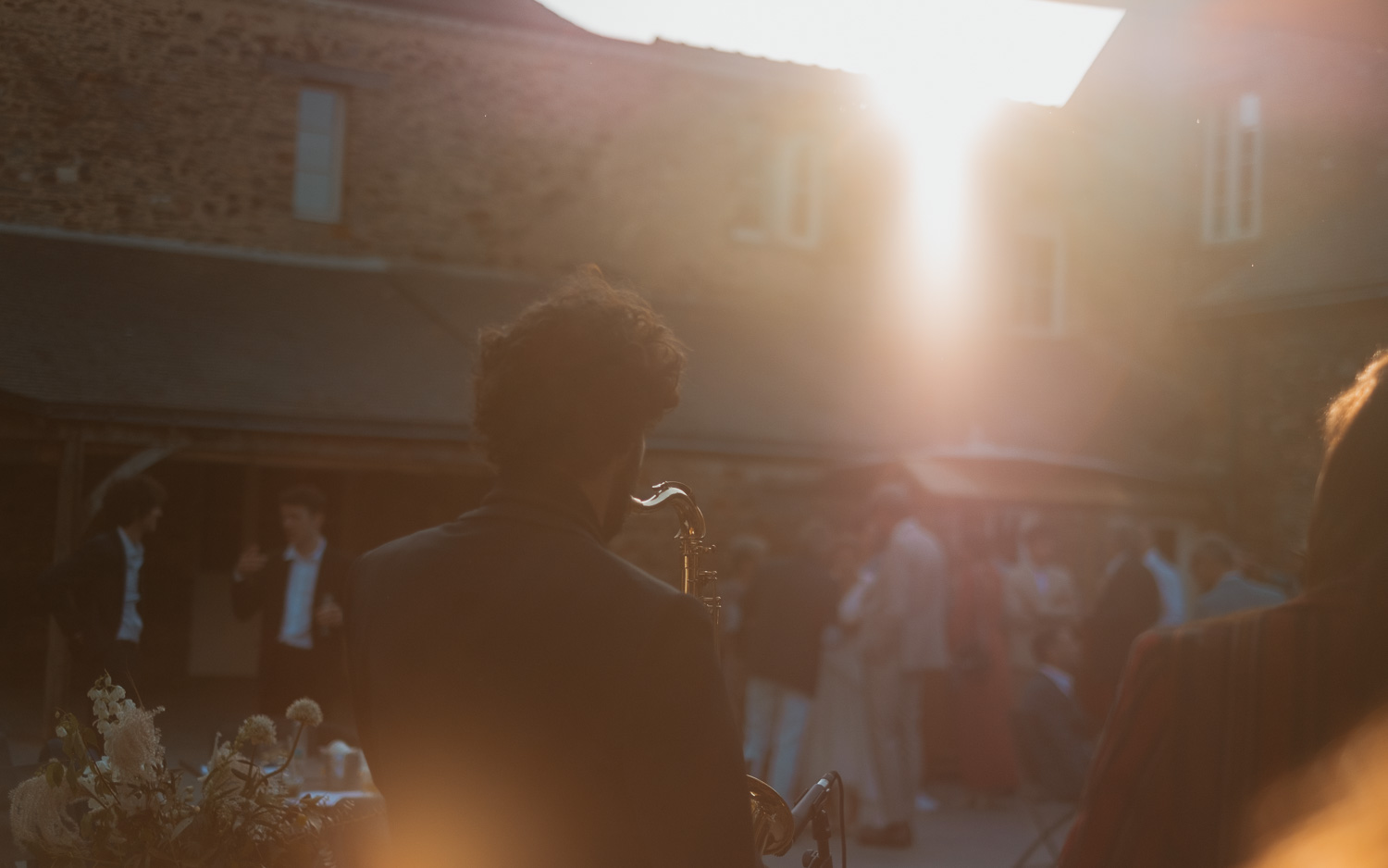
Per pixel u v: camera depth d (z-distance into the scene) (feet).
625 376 4.69
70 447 22.41
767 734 23.86
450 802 4.25
